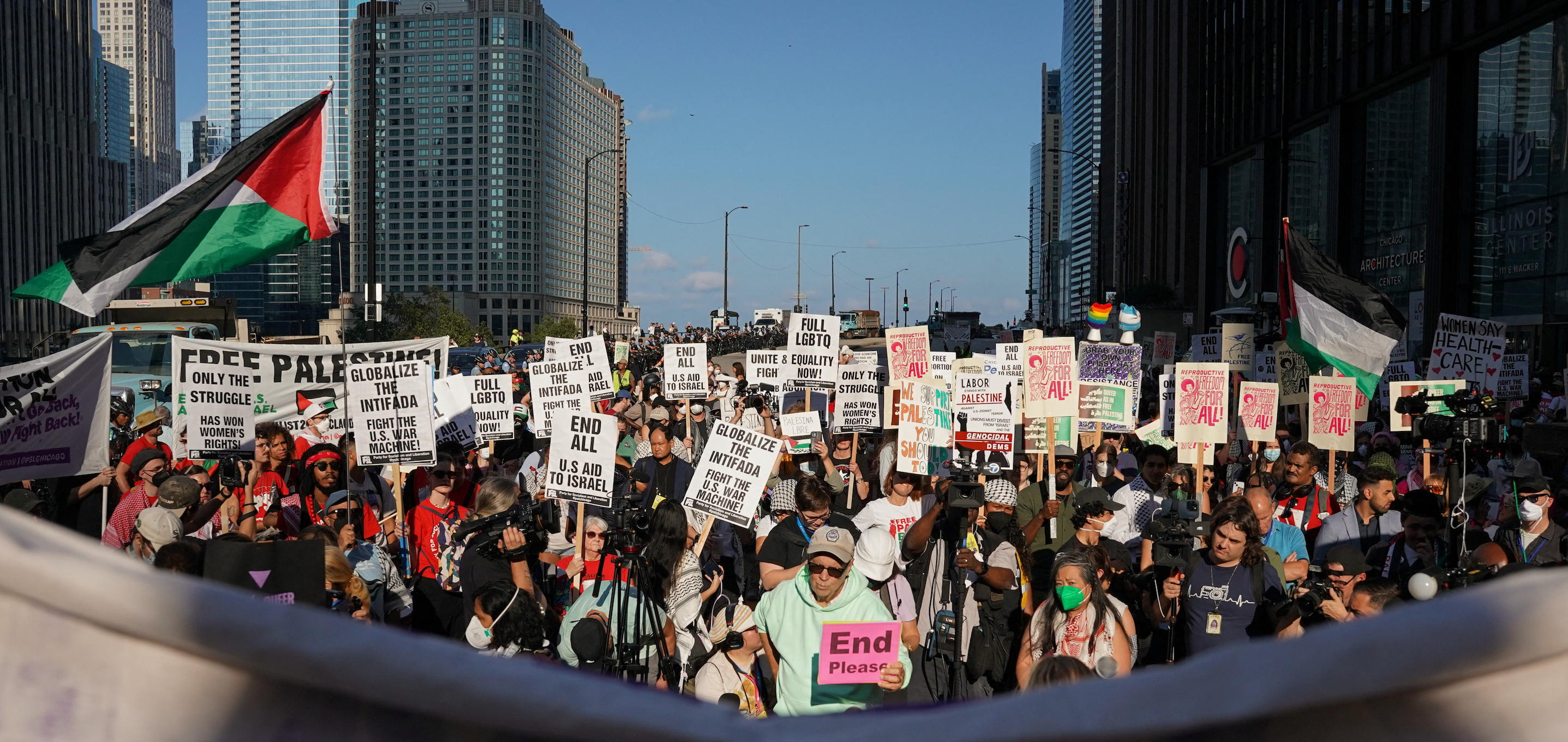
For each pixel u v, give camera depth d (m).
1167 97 71.06
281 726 0.76
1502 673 0.73
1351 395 11.32
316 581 4.96
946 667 7.73
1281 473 11.12
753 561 11.83
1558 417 13.62
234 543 4.89
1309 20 44.06
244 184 9.03
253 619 0.75
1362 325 12.94
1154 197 74.00
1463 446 6.83
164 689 0.76
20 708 0.76
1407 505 7.26
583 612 5.83
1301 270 13.43
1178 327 59.94
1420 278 36.50
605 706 0.75
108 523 8.75
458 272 189.50
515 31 187.75
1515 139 31.42
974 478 6.77
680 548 6.08
